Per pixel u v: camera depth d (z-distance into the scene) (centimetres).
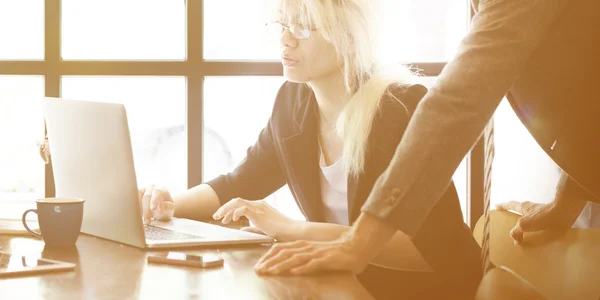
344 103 162
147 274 102
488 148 116
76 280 98
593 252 118
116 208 130
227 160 278
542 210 129
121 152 126
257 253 122
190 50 269
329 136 169
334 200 169
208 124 276
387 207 104
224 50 274
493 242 135
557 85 115
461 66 108
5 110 275
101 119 130
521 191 253
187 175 272
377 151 155
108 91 276
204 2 271
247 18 271
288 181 181
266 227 139
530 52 108
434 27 276
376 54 161
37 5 273
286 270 101
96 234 139
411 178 104
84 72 269
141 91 277
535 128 123
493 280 113
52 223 126
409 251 154
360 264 104
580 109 115
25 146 276
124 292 91
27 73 269
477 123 107
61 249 125
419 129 106
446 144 105
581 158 118
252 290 91
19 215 169
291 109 179
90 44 277
